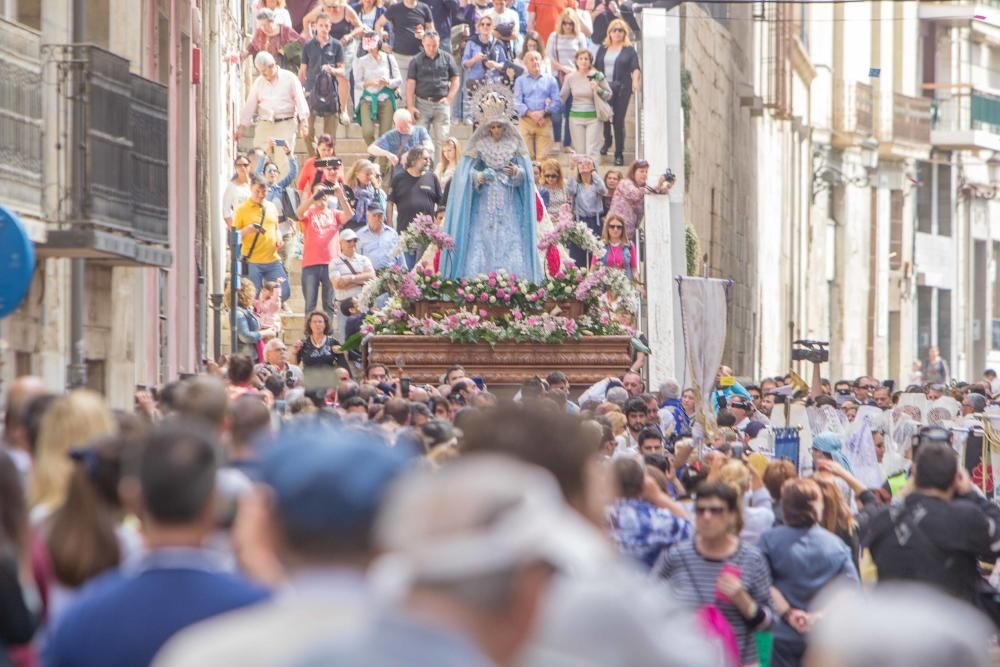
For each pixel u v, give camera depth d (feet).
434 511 31.12
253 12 318.04
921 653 29.01
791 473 114.42
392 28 313.32
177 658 38.29
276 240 267.18
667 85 293.64
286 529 38.91
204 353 249.75
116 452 58.59
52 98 147.13
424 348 218.38
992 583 122.93
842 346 602.03
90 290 175.11
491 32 309.22
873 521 98.99
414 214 266.16
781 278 531.91
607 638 39.68
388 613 30.53
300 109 293.84
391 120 302.04
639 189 257.75
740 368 471.62
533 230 228.84
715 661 42.60
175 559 47.47
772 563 98.73
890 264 632.79
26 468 73.56
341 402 140.97
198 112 254.68
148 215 161.48
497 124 229.04
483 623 31.17
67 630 46.73
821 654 30.12
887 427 211.00
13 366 151.94
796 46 543.39
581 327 220.23
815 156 581.12
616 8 312.29
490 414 48.78
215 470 48.78
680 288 177.58
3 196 137.49
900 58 643.86
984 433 193.77
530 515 31.32
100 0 185.57
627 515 88.22
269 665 36.24
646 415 160.56
